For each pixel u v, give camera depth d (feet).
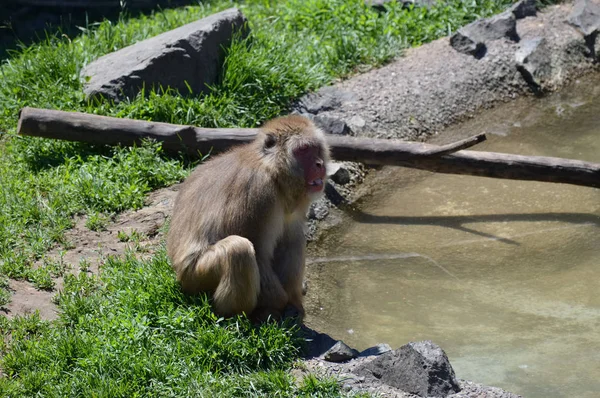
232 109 46.37
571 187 44.01
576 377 28.58
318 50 53.98
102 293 30.58
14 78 47.93
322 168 28.78
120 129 42.04
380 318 32.99
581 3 59.26
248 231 28.37
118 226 36.78
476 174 41.50
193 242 28.60
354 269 36.96
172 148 42.39
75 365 26.40
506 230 40.01
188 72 47.52
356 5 58.95
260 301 29.04
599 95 54.19
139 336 26.94
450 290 35.01
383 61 54.19
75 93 45.24
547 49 55.98
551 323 32.24
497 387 27.32
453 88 52.19
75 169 40.86
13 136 43.73
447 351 30.42
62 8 65.10
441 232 40.09
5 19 64.39
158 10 65.10
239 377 25.75
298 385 25.81
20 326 28.53
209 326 27.55
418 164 41.60
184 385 25.26
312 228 40.09
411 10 58.95
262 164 28.58
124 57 47.60
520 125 50.70
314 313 33.37
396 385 25.85
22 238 35.01
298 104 49.08
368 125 47.73
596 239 38.91
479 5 59.77
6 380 25.57
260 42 52.08
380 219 41.50
